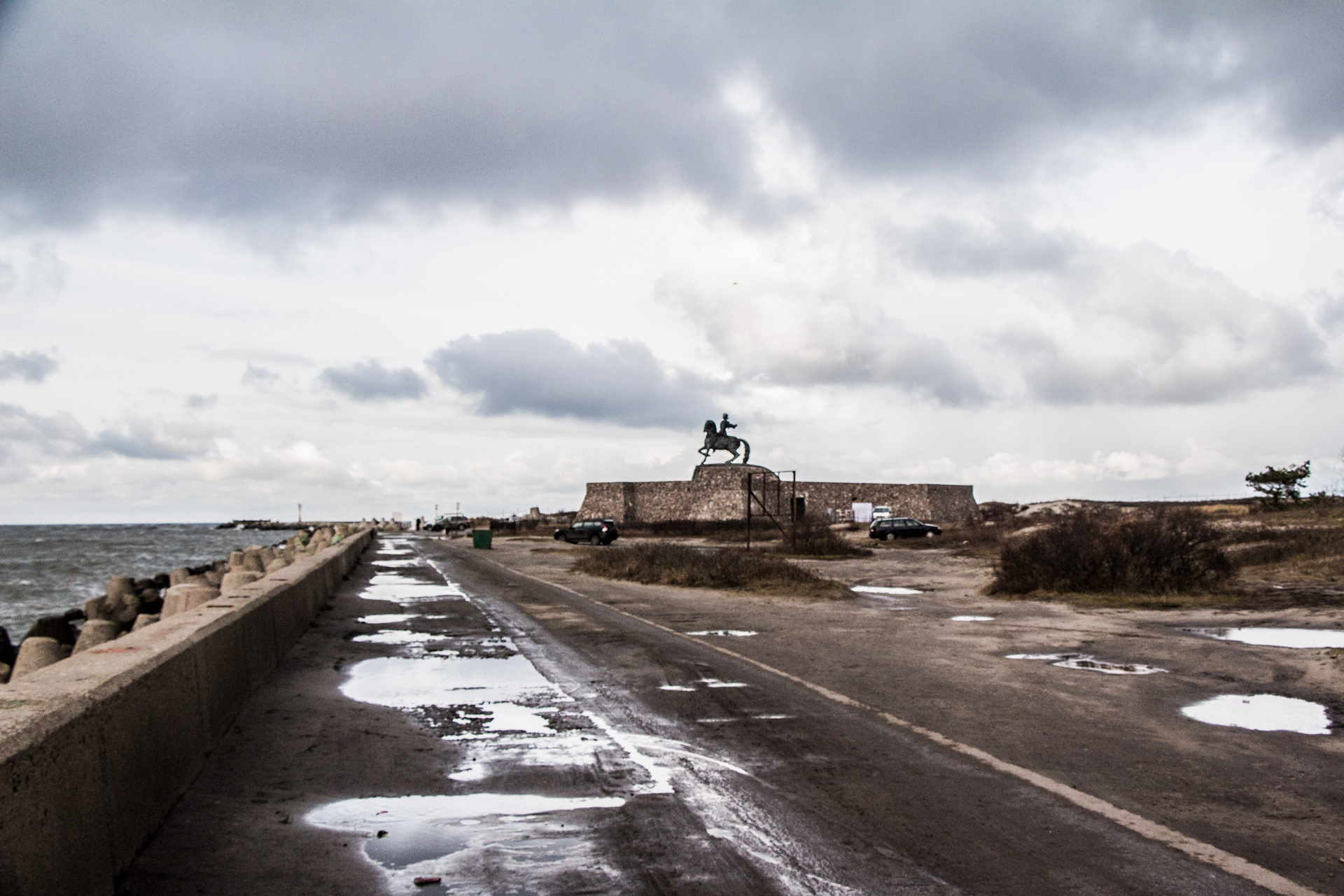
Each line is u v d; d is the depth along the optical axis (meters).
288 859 4.70
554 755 6.84
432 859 4.74
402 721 7.98
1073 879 4.48
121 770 4.48
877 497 82.94
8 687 4.36
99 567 66.25
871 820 5.37
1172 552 20.66
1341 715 8.31
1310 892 4.34
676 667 10.95
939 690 9.50
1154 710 8.53
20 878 3.30
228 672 7.52
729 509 78.88
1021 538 25.67
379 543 60.09
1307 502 43.09
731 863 4.68
